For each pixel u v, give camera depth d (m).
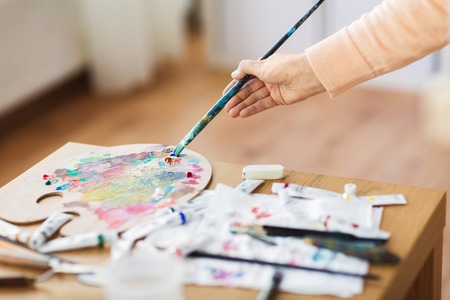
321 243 1.07
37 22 3.22
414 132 3.00
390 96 3.34
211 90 3.53
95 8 3.41
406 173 2.69
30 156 2.95
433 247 1.27
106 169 1.35
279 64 1.34
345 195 1.21
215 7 3.67
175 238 1.12
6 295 1.03
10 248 1.13
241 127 3.14
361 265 1.04
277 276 1.01
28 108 3.28
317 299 0.98
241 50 3.71
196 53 4.01
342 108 3.26
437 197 1.23
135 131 3.13
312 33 3.51
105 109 3.37
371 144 2.93
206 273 1.04
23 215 1.22
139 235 1.13
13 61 3.11
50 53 3.32
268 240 1.10
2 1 3.01
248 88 1.41
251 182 1.28
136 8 3.49
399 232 1.13
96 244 1.12
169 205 1.22
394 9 1.27
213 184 1.29
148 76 3.64
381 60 1.29
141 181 1.30
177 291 0.89
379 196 1.23
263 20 3.60
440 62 3.24
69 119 3.27
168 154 1.40
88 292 1.03
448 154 2.79
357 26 1.30
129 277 0.91
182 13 4.17
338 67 1.31
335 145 2.94
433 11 1.24
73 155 1.42
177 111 3.31
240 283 1.02
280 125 3.13
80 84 3.58
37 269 1.08
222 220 1.16
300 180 1.30
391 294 1.02
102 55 3.49
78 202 1.24
